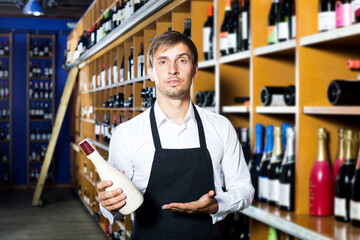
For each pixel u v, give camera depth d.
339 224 1.76
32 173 8.96
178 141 1.62
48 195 7.97
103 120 5.79
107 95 5.64
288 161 2.04
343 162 1.90
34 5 6.24
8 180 8.89
